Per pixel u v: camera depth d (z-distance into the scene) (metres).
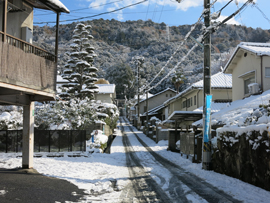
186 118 25.03
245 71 20.95
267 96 16.45
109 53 124.06
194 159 15.46
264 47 20.39
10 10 11.22
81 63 30.02
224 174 11.23
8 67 9.16
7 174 9.97
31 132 12.12
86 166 13.88
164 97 65.94
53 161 14.98
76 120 23.16
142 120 63.28
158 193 8.20
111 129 38.72
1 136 17.95
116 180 10.48
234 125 11.31
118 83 103.62
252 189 8.08
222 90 30.02
